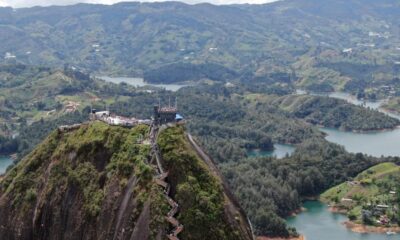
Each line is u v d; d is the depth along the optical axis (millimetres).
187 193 127062
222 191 132250
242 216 136750
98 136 156875
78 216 146375
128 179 138750
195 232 123500
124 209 133500
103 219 138500
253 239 136000
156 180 131000
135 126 155000
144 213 127625
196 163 133625
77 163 156500
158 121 152250
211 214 125500
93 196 145250
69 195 152750
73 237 145625
